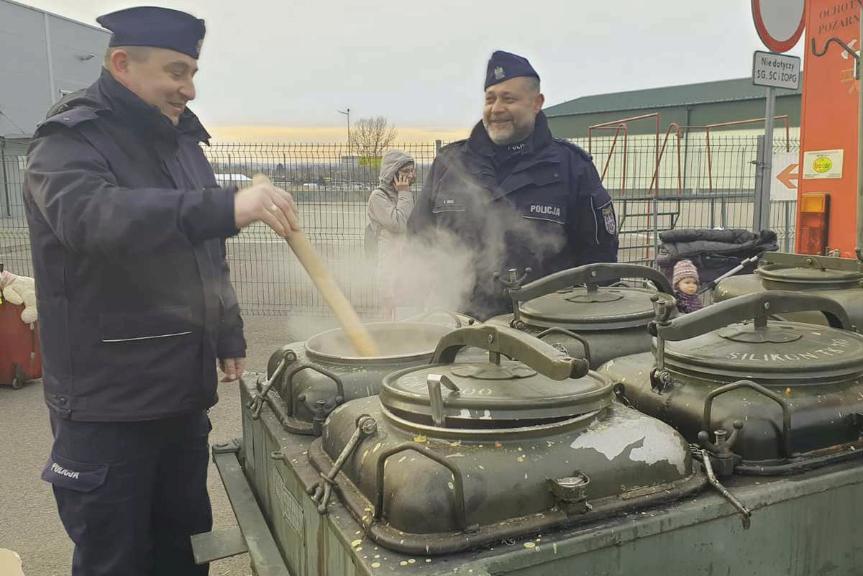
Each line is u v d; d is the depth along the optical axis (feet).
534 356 4.34
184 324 6.44
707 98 95.96
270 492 6.28
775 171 29.58
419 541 3.80
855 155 11.39
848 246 11.64
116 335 6.16
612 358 6.86
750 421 4.73
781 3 17.62
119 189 5.36
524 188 10.08
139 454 6.55
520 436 4.20
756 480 4.56
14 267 30.76
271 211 5.53
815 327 5.97
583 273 7.55
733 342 5.45
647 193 35.24
